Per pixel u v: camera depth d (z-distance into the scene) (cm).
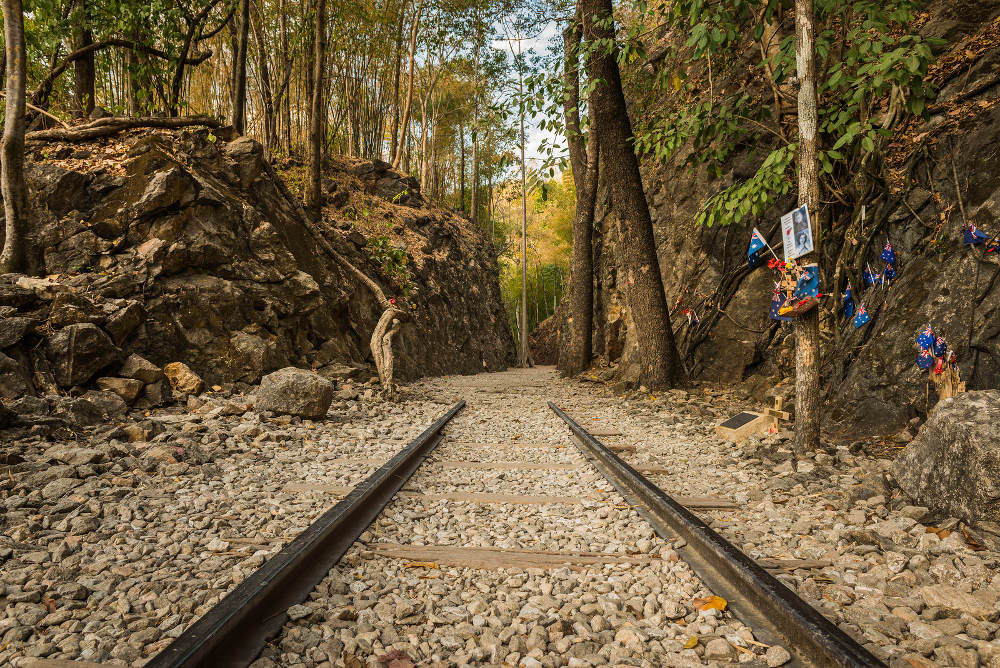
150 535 322
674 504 348
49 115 905
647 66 1416
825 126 605
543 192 866
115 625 223
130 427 539
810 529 353
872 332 715
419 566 291
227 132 1120
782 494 436
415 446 541
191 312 830
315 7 1410
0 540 300
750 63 1088
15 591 250
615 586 268
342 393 967
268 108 1759
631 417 859
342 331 1273
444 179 4156
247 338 874
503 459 575
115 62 1241
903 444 576
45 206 810
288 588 245
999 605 245
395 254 1739
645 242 1096
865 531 326
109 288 756
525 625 229
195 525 338
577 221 1670
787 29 1011
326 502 400
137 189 849
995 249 583
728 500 421
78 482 392
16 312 618
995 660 202
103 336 645
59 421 510
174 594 248
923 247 702
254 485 435
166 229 845
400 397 1041
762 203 636
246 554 300
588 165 1620
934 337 558
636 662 204
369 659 204
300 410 712
